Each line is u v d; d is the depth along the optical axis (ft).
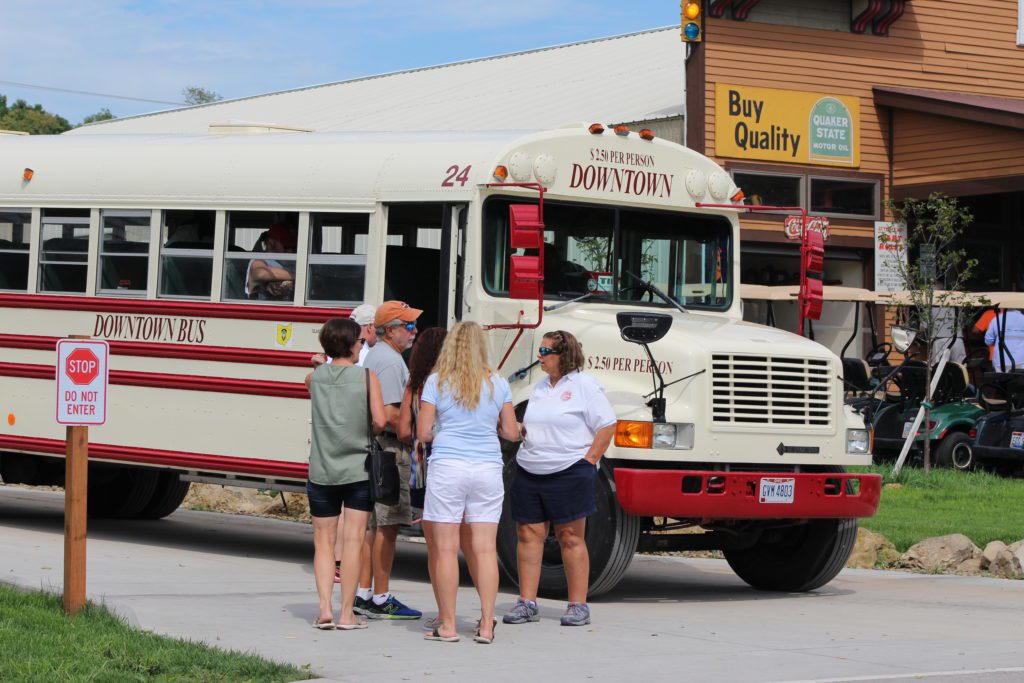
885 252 75.56
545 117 95.40
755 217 82.48
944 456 68.18
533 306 37.58
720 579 42.78
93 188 44.60
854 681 25.27
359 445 29.53
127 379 43.19
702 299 41.19
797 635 30.96
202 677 24.14
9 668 23.86
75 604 29.37
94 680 23.40
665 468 35.83
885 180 86.48
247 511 58.75
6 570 35.53
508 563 36.47
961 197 92.12
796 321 85.56
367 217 39.29
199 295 42.37
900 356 86.69
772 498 35.96
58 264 45.39
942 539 45.50
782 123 83.20
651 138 40.16
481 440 29.17
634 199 39.68
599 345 36.60
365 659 26.58
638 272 39.88
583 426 31.60
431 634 29.12
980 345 82.64
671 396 35.70
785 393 36.65
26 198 45.96
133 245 43.83
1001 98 89.40
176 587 34.86
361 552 31.01
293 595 34.40
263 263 41.09
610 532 35.06
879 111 86.48
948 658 28.22
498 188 37.42
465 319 37.17
